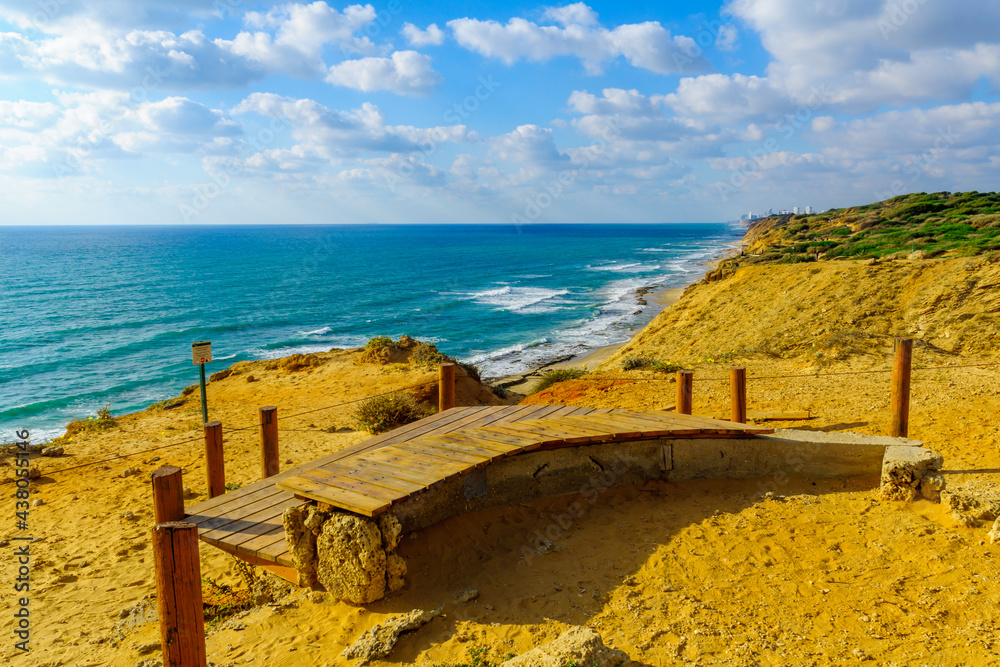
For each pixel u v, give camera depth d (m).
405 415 13.91
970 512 5.51
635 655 3.99
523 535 5.99
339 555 4.89
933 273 18.70
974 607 4.25
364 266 102.44
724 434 7.12
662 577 5.04
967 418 8.82
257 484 6.88
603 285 71.81
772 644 4.04
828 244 48.16
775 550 5.37
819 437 7.11
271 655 4.56
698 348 21.36
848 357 14.23
